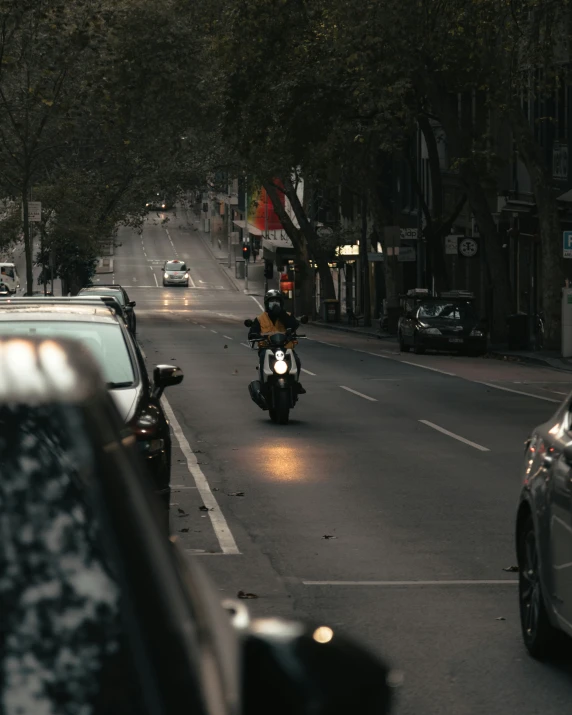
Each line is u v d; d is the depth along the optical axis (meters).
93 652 4.78
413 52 107.94
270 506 37.09
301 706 5.53
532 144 112.50
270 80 123.50
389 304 169.25
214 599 6.22
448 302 121.19
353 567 28.48
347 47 111.44
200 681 4.93
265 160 179.38
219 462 46.72
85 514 4.97
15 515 4.93
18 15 120.75
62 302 37.62
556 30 106.38
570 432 20.30
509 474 43.91
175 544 6.53
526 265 152.88
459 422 60.66
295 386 59.69
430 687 19.14
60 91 147.00
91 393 5.27
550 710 18.08
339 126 124.62
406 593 25.80
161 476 28.80
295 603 24.86
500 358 113.62
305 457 48.16
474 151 121.12
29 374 5.20
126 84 164.88
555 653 20.58
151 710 4.71
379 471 44.50
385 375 91.06
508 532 33.03
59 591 4.86
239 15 118.88
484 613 24.08
